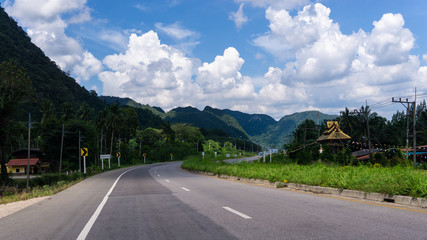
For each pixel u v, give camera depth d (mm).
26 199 15984
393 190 10062
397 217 7406
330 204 9797
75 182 29859
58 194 17469
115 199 13469
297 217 7664
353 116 79500
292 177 17000
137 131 149375
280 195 12734
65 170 71188
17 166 74625
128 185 22344
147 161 128125
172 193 15102
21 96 44000
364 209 8688
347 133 80688
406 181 10258
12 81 42812
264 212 8570
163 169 59031
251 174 22438
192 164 48688
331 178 13930
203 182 22562
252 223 7129
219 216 8211
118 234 6566
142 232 6680
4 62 43344
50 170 78312
